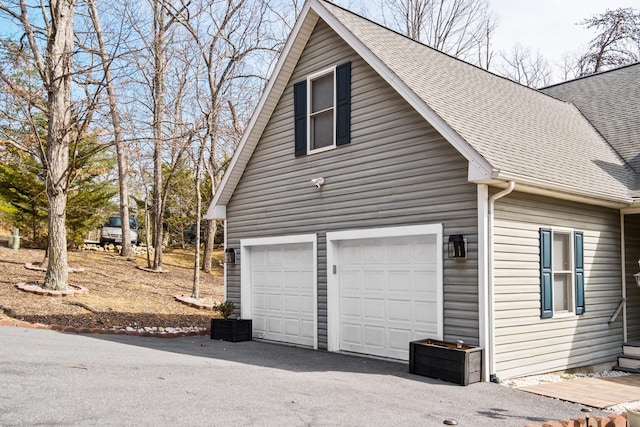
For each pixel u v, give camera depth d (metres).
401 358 9.36
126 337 10.77
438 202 8.70
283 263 11.97
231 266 13.15
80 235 21.61
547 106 13.28
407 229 9.12
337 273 10.59
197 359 8.64
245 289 12.73
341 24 10.29
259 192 12.45
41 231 21.19
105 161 21.36
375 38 10.80
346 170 10.38
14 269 15.78
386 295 9.68
